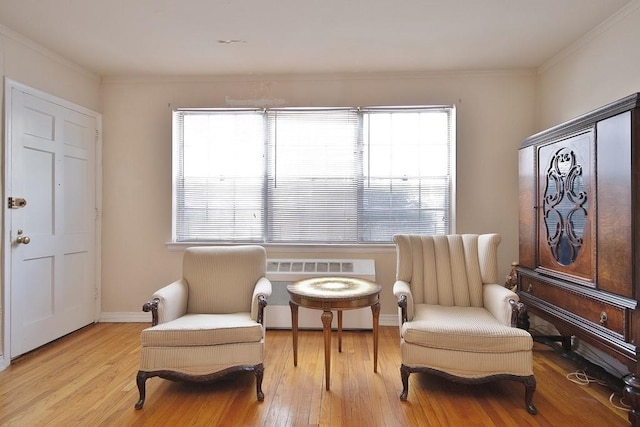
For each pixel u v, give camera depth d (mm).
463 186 3219
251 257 2559
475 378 1913
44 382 2197
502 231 3209
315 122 3312
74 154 3037
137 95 3348
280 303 3131
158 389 2119
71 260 3025
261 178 3342
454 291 2516
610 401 1978
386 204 3301
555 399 2000
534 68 3156
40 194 2721
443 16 2312
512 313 2033
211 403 1964
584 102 2598
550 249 2295
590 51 2537
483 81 3203
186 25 2430
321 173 3311
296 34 2549
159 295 2150
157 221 3346
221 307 2463
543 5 2191
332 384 2174
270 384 2176
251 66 3107
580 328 1967
